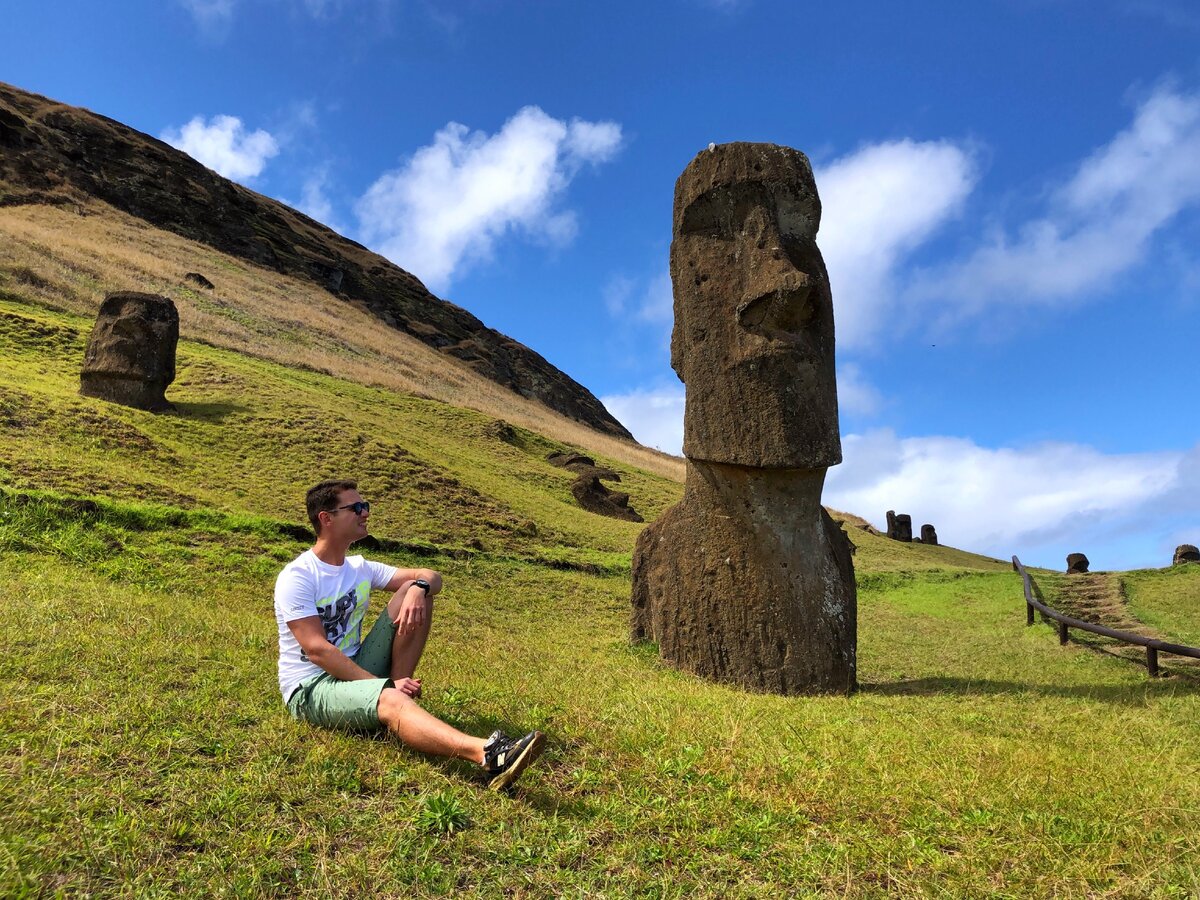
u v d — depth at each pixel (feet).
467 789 11.22
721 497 25.82
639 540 30.19
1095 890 9.55
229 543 33.19
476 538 51.83
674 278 27.45
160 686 14.07
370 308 217.56
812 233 26.04
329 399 86.43
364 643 14.75
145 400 58.95
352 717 12.68
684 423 26.63
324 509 14.40
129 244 144.66
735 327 25.27
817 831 10.89
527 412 157.38
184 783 10.52
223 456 54.60
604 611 38.70
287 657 13.67
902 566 68.39
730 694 21.33
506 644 27.20
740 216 25.91
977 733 17.06
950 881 9.66
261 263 195.11
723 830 10.74
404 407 101.14
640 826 10.78
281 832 9.71
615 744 13.76
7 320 74.23
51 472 37.27
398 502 55.42
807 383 24.80
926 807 11.69
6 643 15.29
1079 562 91.25
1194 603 41.98
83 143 188.55
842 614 25.21
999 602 47.73
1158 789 12.63
